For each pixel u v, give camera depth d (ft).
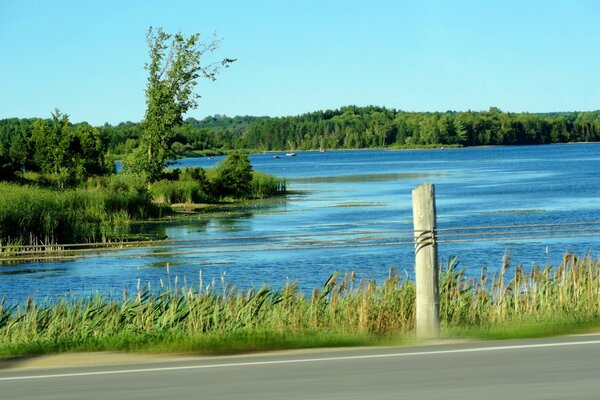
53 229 135.03
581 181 308.40
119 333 50.37
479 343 37.88
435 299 43.47
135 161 246.68
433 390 28.48
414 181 343.87
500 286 57.21
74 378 32.22
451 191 269.44
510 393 27.81
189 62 247.29
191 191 237.04
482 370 31.53
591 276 57.82
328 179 379.35
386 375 31.07
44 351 40.96
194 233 155.63
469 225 160.45
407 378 30.45
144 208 189.47
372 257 119.14
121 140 599.57
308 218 183.32
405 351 36.24
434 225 43.68
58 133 253.03
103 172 267.59
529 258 115.03
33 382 31.63
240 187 256.52
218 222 177.78
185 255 125.08
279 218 185.26
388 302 53.78
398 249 127.54
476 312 53.88
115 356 38.63
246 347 40.16
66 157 250.57
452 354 34.99
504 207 200.64
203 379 31.30
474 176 374.22
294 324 50.49
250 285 97.45
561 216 175.83
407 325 48.55
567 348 35.53
